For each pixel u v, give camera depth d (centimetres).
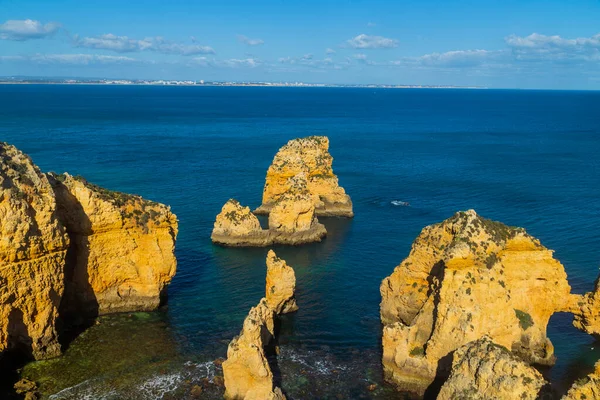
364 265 6844
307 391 4131
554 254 7106
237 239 7519
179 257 7019
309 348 4756
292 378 4294
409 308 4916
